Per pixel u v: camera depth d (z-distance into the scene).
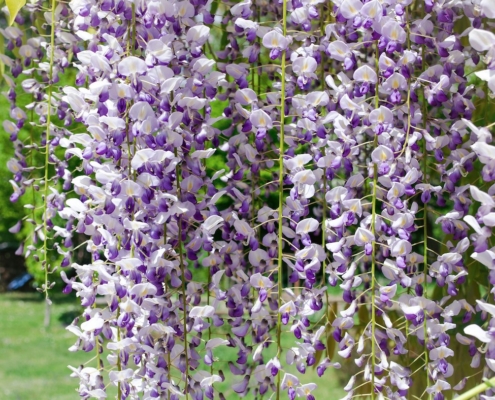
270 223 1.44
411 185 1.40
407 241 1.35
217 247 1.44
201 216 1.41
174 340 1.39
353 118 1.37
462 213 1.43
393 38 1.35
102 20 1.41
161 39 1.37
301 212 1.40
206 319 1.42
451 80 1.43
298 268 1.37
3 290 10.26
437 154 1.40
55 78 1.58
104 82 1.35
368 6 1.34
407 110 1.38
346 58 1.38
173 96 1.39
